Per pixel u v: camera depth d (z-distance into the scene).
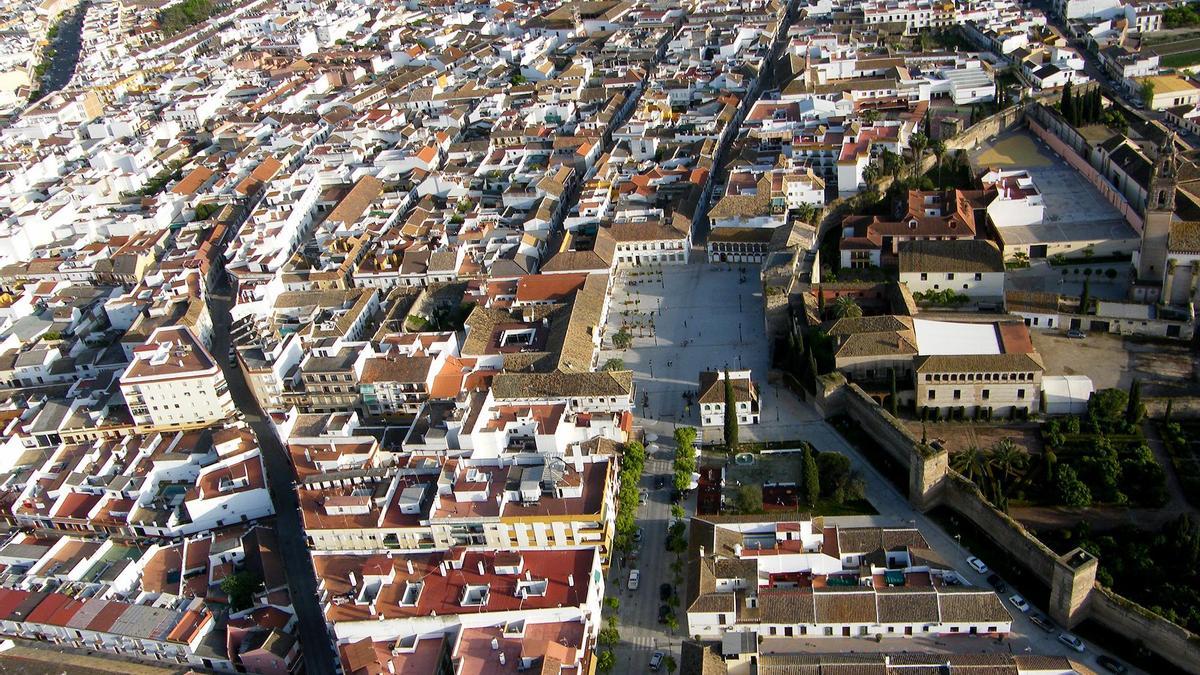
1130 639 188.88
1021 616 197.12
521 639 195.12
